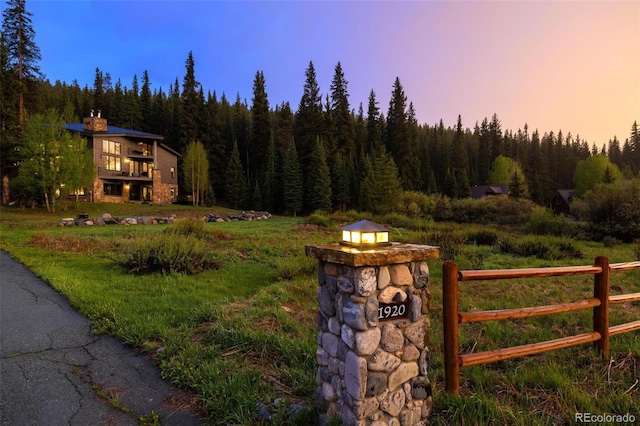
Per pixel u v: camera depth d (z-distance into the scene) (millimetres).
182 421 2996
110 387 3518
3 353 4238
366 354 2416
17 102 33688
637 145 94438
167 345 4348
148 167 45594
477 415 2910
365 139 67375
